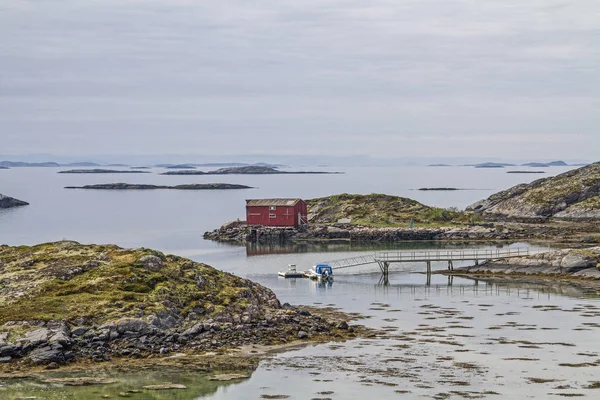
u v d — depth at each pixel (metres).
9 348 70.88
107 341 75.12
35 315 77.00
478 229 198.25
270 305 93.00
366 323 89.94
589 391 62.44
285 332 82.12
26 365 69.56
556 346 77.56
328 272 131.25
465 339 80.88
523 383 64.62
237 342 78.06
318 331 83.75
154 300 83.12
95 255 95.44
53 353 70.62
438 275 132.12
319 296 110.88
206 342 77.38
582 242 178.75
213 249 178.25
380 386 64.00
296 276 133.00
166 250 176.12
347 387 63.88
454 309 98.69
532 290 113.06
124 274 88.00
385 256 139.75
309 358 73.25
